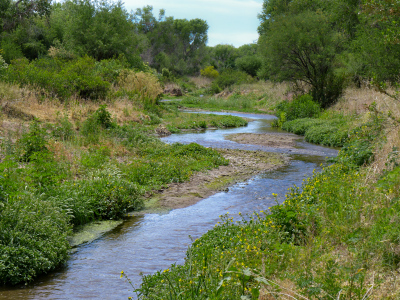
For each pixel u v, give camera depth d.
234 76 50.56
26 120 13.72
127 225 7.51
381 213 5.25
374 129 11.05
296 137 19.39
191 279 4.03
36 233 5.86
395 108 11.54
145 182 10.06
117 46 34.50
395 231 4.53
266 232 5.37
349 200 6.15
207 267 4.26
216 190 9.88
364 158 9.71
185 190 9.85
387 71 20.25
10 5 37.75
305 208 6.14
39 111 14.92
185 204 8.77
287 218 5.87
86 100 18.95
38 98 16.30
